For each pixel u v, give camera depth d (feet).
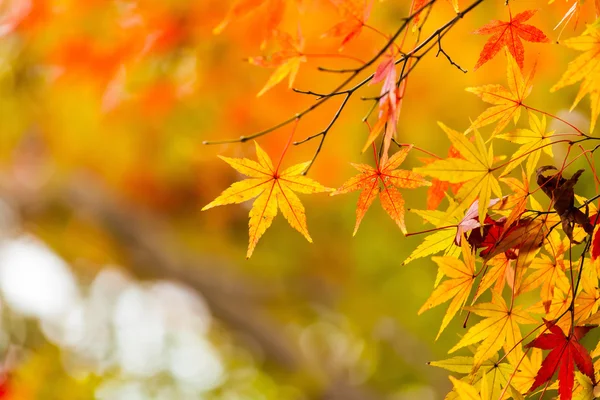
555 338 4.72
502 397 4.84
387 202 4.99
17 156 28.91
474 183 4.54
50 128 23.29
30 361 18.47
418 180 4.85
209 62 15.17
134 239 27.86
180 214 27.96
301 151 19.61
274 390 29.66
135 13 14.05
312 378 25.35
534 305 5.22
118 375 22.11
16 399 17.93
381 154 4.90
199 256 27.81
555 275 5.10
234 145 19.65
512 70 4.85
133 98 16.02
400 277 19.11
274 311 29.81
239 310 26.86
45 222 30.60
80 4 14.28
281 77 5.50
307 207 23.41
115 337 28.86
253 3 6.23
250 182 4.88
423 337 18.65
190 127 18.92
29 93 19.95
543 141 4.90
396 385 24.57
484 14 12.75
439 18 13.10
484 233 4.98
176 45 14.48
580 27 12.26
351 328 27.22
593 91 4.66
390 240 19.52
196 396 28.73
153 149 22.63
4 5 15.05
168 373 28.89
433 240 5.08
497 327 4.98
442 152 17.56
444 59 14.75
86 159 24.98
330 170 20.13
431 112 17.11
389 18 13.83
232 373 30.91
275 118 18.60
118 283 34.27
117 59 14.64
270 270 26.66
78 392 18.58
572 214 4.77
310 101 18.12
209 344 34.83
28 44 16.34
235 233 27.73
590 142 13.17
